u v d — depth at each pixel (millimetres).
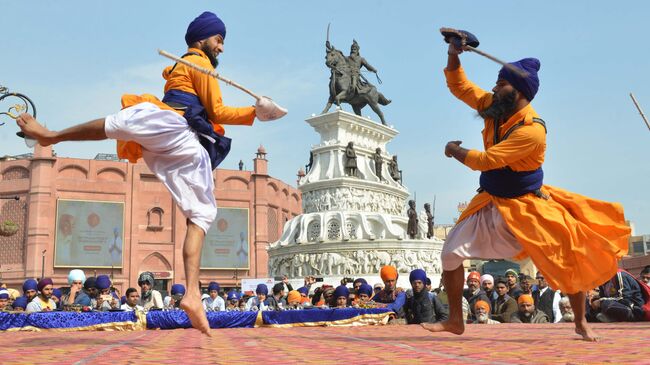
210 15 4477
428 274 26969
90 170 55156
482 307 9703
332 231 27203
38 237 51906
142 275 11648
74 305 9750
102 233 54125
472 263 50438
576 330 4234
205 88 4102
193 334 6559
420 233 28422
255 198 59406
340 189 27688
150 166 3965
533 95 4453
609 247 4102
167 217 56781
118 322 8820
